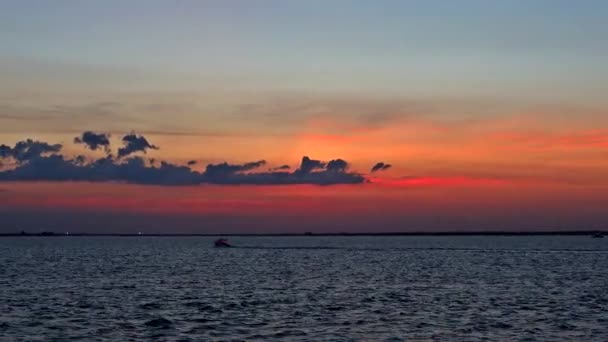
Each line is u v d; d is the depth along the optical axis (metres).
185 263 149.50
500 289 84.62
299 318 59.78
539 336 51.62
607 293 79.88
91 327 55.47
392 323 57.06
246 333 52.78
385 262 152.38
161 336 51.66
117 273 115.56
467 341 49.69
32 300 72.94
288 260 163.25
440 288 86.25
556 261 152.25
